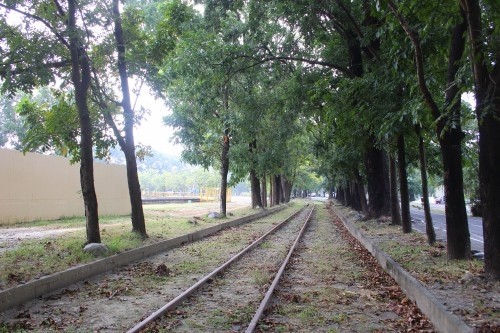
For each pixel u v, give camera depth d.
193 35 17.56
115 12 14.74
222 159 29.50
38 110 14.88
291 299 8.34
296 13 16.84
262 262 12.97
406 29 9.04
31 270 9.23
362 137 16.42
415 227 25.42
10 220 18.67
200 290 9.16
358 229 18.64
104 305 7.88
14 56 11.51
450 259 10.51
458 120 9.23
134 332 6.19
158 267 11.14
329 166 28.92
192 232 18.53
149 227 19.55
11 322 6.75
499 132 7.92
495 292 7.40
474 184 35.06
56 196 21.59
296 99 19.28
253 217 32.44
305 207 57.34
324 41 18.78
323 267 11.95
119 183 27.19
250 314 7.36
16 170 19.05
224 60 17.73
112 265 11.31
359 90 12.45
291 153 41.06
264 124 30.14
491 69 8.31
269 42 18.95
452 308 6.52
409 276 8.70
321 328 6.69
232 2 17.03
